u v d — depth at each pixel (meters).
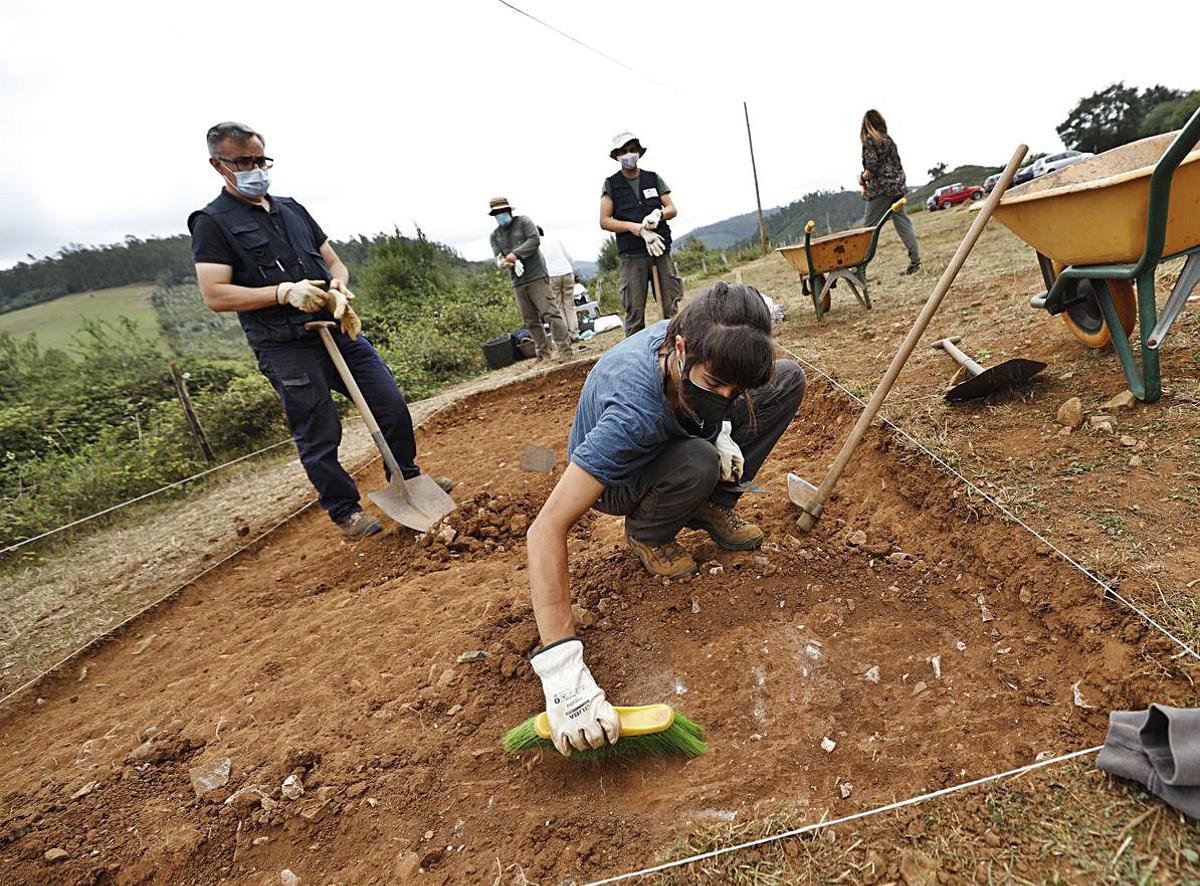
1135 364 2.66
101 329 8.71
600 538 3.00
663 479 2.03
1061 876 1.19
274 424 6.82
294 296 3.03
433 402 6.69
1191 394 2.49
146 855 1.71
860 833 1.35
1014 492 2.25
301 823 1.73
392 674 2.26
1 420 7.07
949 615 2.02
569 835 1.54
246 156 2.99
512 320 11.80
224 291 3.00
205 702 2.37
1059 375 3.03
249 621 3.04
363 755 1.92
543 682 1.56
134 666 2.91
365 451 5.36
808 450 3.54
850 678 1.85
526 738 1.69
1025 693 1.67
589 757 1.71
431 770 1.81
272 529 4.12
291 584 3.35
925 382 3.45
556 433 4.97
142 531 4.69
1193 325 3.06
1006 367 2.78
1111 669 1.58
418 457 5.15
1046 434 2.57
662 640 2.10
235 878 1.64
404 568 3.19
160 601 3.41
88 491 5.55
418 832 1.64
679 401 1.68
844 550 2.39
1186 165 2.13
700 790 1.58
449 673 2.15
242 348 12.30
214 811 1.81
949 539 2.31
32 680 2.89
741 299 1.51
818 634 2.00
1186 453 2.19
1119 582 1.73
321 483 3.46
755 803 1.52
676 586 2.30
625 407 1.65
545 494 3.71
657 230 5.40
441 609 2.62
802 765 1.61
